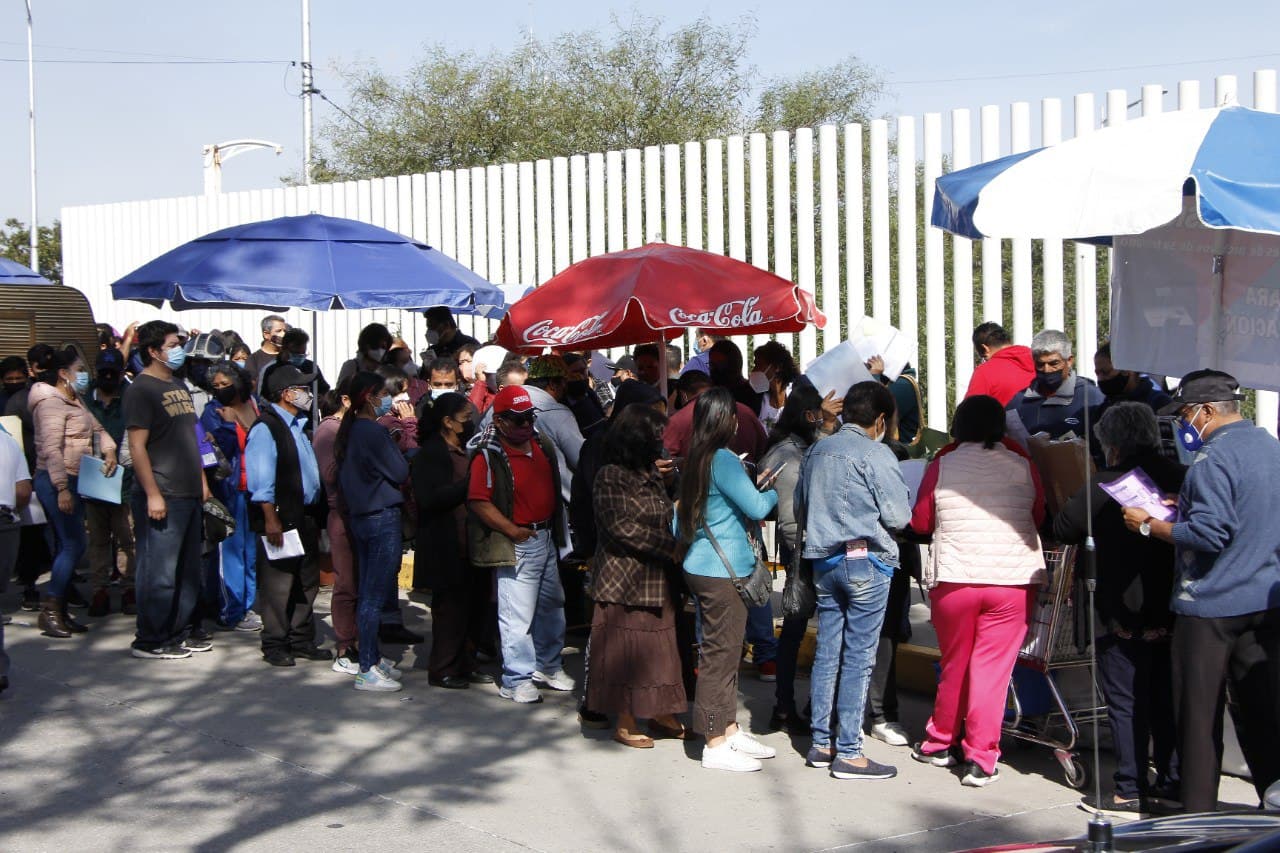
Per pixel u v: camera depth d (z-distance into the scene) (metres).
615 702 6.74
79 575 11.34
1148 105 9.27
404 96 26.36
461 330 14.25
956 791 6.19
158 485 8.30
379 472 7.71
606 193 12.86
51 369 9.30
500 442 7.58
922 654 8.01
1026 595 6.16
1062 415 7.44
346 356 15.52
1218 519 5.25
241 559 9.55
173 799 5.95
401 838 5.50
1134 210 5.15
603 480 6.68
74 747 6.70
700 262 7.53
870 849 5.43
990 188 5.49
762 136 11.43
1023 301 9.84
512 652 7.64
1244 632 5.38
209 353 12.28
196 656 8.70
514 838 5.52
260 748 6.73
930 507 6.34
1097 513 5.77
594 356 12.30
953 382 10.56
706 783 6.29
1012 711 6.69
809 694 7.86
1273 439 5.40
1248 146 5.24
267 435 8.19
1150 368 6.70
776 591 9.88
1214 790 5.41
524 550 7.57
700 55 24.83
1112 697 5.86
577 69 25.08
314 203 15.87
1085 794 6.12
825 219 11.01
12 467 7.80
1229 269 6.34
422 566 7.88
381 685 7.84
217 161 24.88
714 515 6.43
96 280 18.77
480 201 14.09
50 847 5.36
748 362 11.53
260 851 5.34
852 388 6.46
